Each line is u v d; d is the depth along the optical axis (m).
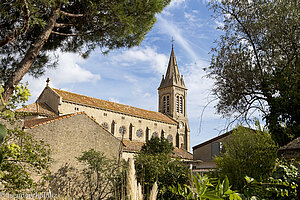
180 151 46.38
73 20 10.41
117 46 11.41
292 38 8.30
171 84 64.19
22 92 4.78
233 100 8.55
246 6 9.12
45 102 37.03
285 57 8.80
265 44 8.63
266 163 6.04
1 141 1.45
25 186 8.05
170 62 68.50
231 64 8.85
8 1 7.66
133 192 2.33
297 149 6.70
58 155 18.98
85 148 20.75
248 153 6.41
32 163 8.23
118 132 42.59
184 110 64.56
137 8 9.81
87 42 11.30
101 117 40.81
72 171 19.27
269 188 3.29
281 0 8.80
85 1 9.70
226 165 6.43
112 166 18.89
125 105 49.25
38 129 18.48
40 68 10.77
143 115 47.84
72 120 20.61
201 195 2.27
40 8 8.51
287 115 8.33
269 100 8.60
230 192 2.32
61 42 11.42
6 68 9.92
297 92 8.00
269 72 8.74
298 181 3.66
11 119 8.08
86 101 40.22
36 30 10.32
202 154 21.33
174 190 3.01
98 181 18.23
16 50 10.34
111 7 9.43
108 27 10.31
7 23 8.81
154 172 13.74
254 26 8.75
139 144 41.53
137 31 10.53
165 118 54.44
